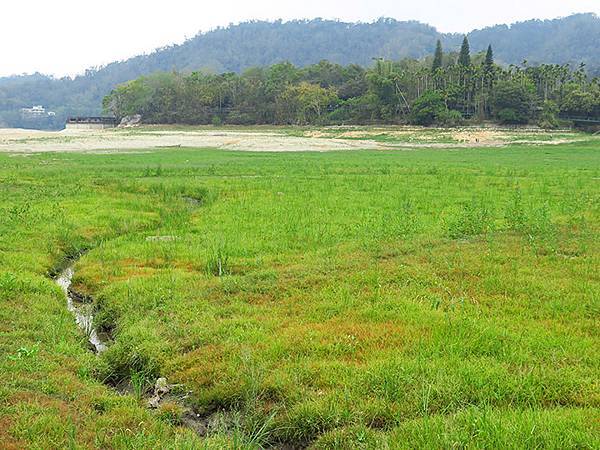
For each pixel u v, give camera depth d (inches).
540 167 1441.9
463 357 304.2
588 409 248.5
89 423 260.2
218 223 705.0
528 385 270.2
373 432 246.8
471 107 3442.4
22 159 1633.9
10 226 654.5
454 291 417.7
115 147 2391.7
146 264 534.6
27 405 265.4
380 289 422.3
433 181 1086.4
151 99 4456.2
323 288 431.5
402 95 3555.6
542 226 598.9
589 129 3075.8
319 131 3398.1
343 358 311.9
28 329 372.2
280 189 981.2
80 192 944.9
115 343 367.9
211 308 401.4
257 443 255.4
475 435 228.4
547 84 3494.1
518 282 429.4
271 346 326.6
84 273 513.7
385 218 666.8
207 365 317.1
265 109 4010.8
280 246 579.8
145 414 277.3
